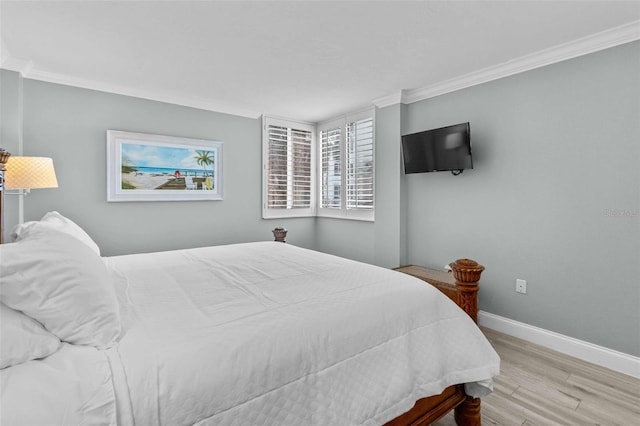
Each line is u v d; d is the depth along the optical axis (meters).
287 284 1.65
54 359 0.86
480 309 3.02
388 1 1.88
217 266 2.05
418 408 1.42
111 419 0.76
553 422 1.71
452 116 3.21
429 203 3.45
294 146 4.64
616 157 2.25
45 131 2.91
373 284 1.65
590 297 2.37
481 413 1.78
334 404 1.13
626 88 2.20
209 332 1.07
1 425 0.67
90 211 3.15
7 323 0.85
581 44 2.34
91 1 1.86
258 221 4.31
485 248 2.98
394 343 1.38
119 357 0.91
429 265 3.46
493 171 2.91
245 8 1.94
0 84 2.62
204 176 3.81
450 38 2.32
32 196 2.89
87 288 1.00
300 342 1.13
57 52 2.50
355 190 4.21
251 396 0.97
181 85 3.26
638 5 1.91
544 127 2.59
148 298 1.41
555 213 2.54
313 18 2.05
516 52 2.54
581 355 2.39
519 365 2.30
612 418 1.74
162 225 3.55
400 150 3.59
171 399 0.84
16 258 0.91
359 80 3.15
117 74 2.96
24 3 1.87
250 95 3.59
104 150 3.20
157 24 2.11
